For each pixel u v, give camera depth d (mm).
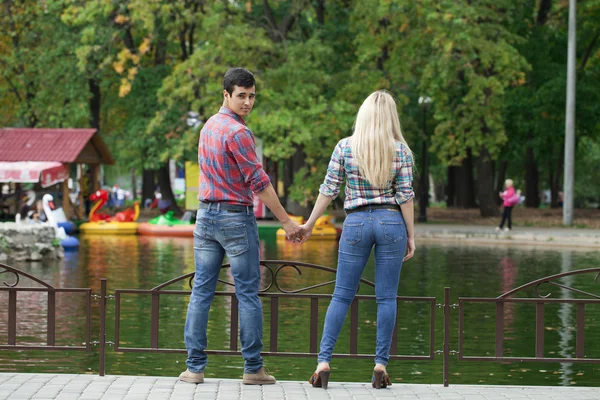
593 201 83562
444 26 41812
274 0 48469
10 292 9016
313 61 45594
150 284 20047
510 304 17297
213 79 43500
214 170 8352
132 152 53750
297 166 49250
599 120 47562
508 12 43969
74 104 53156
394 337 8891
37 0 53969
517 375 11188
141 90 53156
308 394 8148
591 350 12648
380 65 47406
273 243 34062
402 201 8359
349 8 48812
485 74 45812
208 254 8516
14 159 44438
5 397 7840
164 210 49250
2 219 45656
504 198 37125
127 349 8906
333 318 8445
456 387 8672
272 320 8812
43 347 8992
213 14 44562
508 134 49062
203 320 8594
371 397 8070
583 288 19562
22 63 54656
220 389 8320
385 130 8297
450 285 20094
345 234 8414
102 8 47625
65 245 30938
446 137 44438
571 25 40125
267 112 42625
